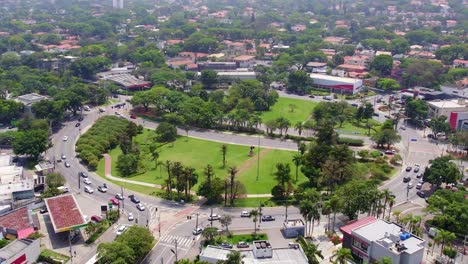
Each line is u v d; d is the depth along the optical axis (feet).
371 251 646.33
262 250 629.51
